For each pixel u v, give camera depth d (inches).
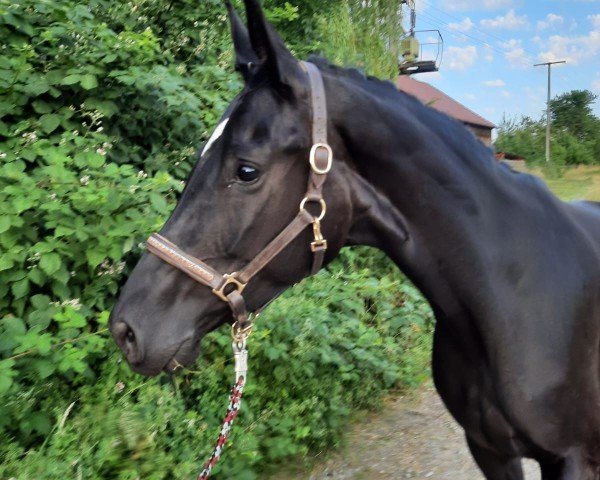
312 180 66.9
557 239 80.1
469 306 76.2
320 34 246.7
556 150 1673.2
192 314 67.7
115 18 163.0
